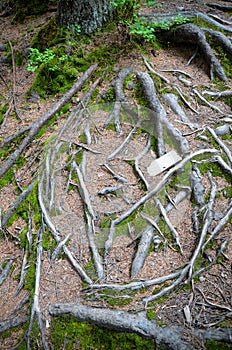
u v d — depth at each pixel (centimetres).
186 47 527
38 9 649
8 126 471
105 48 508
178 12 568
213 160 389
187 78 489
